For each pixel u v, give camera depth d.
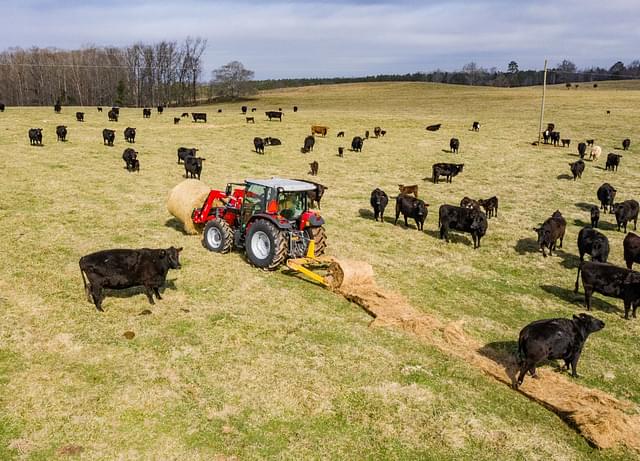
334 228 19.33
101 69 127.19
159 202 20.27
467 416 8.02
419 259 16.62
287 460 6.75
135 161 25.75
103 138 35.00
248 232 13.58
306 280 13.35
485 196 25.97
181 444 6.88
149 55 129.12
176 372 8.48
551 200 25.48
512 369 9.75
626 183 28.69
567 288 15.09
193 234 16.09
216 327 10.09
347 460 6.87
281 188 13.38
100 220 17.22
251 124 48.94
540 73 195.38
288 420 7.56
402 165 32.56
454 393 8.65
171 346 9.26
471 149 38.22
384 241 18.23
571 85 138.62
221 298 11.59
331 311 11.52
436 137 43.06
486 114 59.66
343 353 9.55
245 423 7.40
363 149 37.38
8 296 10.94
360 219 20.98
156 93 130.25
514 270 16.38
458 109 68.50
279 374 8.66
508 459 7.16
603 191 23.16
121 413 7.37
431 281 14.79
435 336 10.77
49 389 7.76
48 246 14.27
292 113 62.50
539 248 18.58
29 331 9.45
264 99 111.88
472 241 19.11
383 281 14.14
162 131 42.16
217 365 8.78
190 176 25.53
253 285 12.47
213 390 8.09
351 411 7.88
